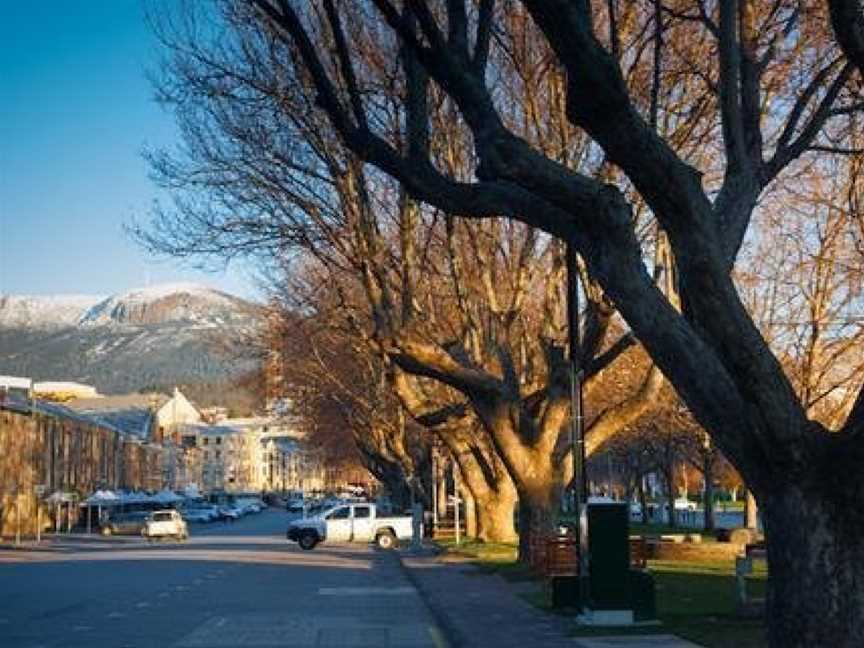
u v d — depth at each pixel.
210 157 25.89
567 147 24.27
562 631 16.78
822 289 30.91
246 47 23.12
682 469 91.94
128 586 29.59
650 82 22.45
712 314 9.55
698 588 22.89
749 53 13.18
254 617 21.22
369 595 26.27
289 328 49.41
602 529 17.34
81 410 143.00
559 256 28.30
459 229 30.19
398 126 22.28
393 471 70.38
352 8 23.03
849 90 17.78
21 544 63.16
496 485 44.25
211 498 151.62
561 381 26.95
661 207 9.77
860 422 9.11
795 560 9.44
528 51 24.84
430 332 29.69
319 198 26.11
